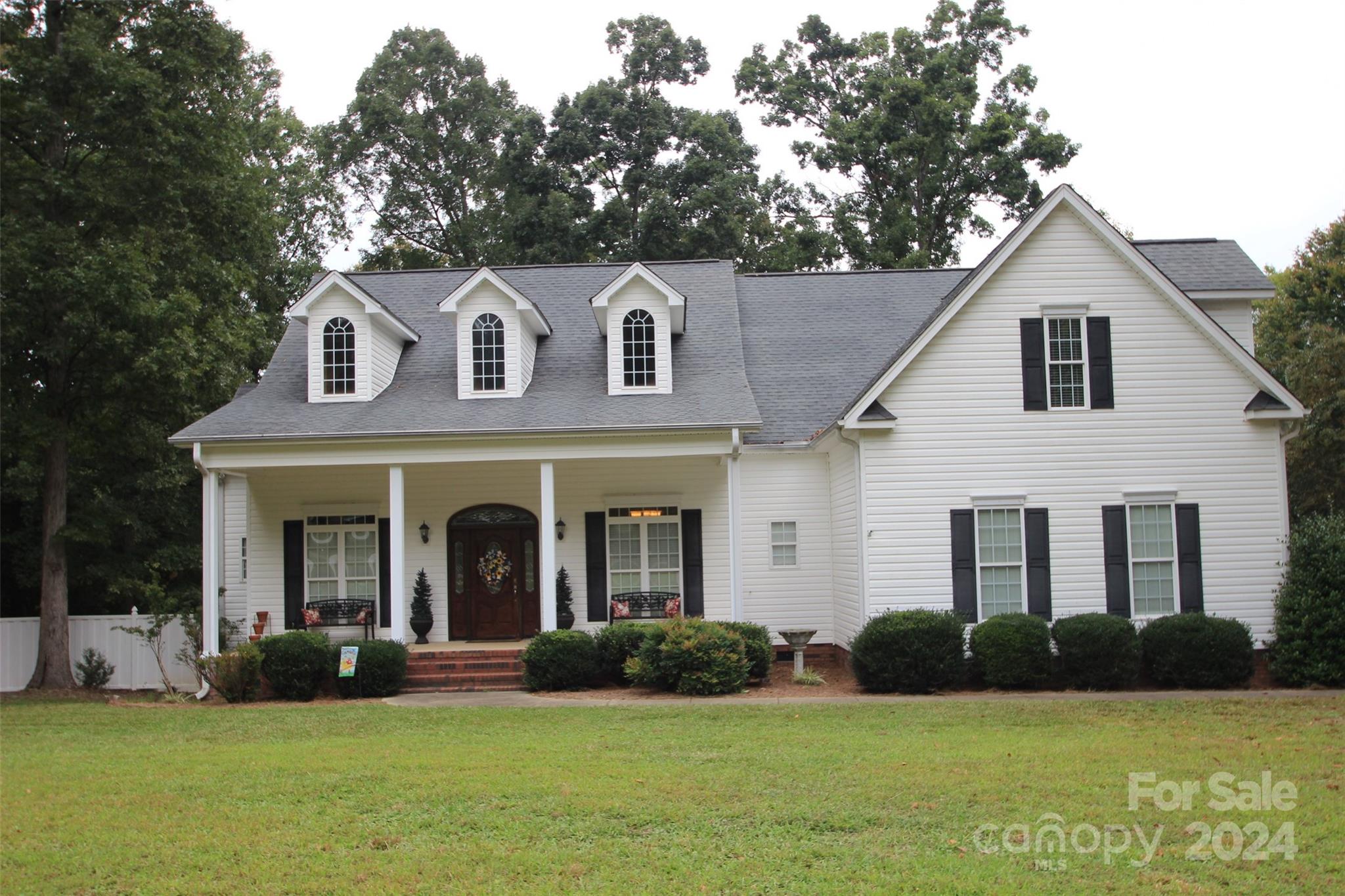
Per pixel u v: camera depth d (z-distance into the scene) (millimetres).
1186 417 19578
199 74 22516
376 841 9406
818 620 22625
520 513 23281
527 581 23234
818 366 24891
